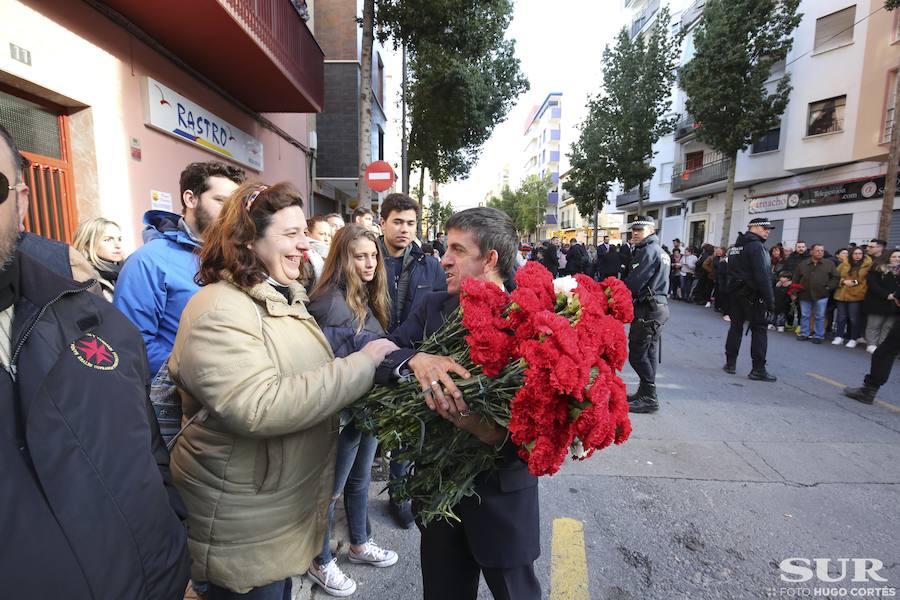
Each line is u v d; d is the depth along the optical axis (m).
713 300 12.83
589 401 1.05
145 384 1.07
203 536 1.29
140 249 1.93
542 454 1.05
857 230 14.34
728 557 2.41
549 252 16.59
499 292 1.31
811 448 3.71
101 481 0.85
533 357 1.05
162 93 5.10
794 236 16.80
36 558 0.76
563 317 1.16
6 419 0.79
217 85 6.67
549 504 2.88
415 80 15.62
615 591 2.16
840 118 14.59
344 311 2.24
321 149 12.99
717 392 5.15
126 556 0.87
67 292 0.92
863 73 13.73
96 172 4.18
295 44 6.83
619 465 3.39
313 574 2.15
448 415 1.22
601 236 38.44
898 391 5.32
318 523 1.46
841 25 14.32
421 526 1.54
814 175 15.98
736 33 15.31
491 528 1.35
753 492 3.03
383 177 8.80
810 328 8.52
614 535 2.58
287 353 1.28
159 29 4.86
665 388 5.27
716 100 15.77
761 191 18.83
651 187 27.92
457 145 15.45
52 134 3.96
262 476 1.27
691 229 24.98
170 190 5.36
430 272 3.14
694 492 3.03
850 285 7.79
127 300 1.84
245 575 1.29
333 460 1.50
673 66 20.69
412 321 1.68
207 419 1.25
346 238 2.32
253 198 1.29
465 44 9.52
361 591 2.14
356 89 12.99
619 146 21.80
